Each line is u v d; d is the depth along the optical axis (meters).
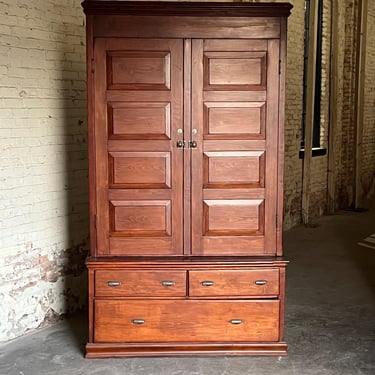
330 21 8.51
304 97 8.04
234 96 3.43
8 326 3.81
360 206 9.47
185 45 3.39
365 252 6.42
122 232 3.52
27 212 3.90
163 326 3.52
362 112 9.24
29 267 3.94
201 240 3.54
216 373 3.33
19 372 3.35
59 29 4.05
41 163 3.98
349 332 4.02
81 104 4.31
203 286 3.50
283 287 3.52
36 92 3.90
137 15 3.35
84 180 4.39
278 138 3.47
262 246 3.55
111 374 3.32
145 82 3.41
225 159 3.49
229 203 3.52
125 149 3.46
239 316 3.53
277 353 3.56
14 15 3.68
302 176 7.91
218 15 3.36
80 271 4.41
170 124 3.45
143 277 3.49
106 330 3.52
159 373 3.33
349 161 9.34
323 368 3.42
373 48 10.12
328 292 4.96
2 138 3.67
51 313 4.16
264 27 3.38
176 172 3.49
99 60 3.39
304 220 7.94
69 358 3.54
